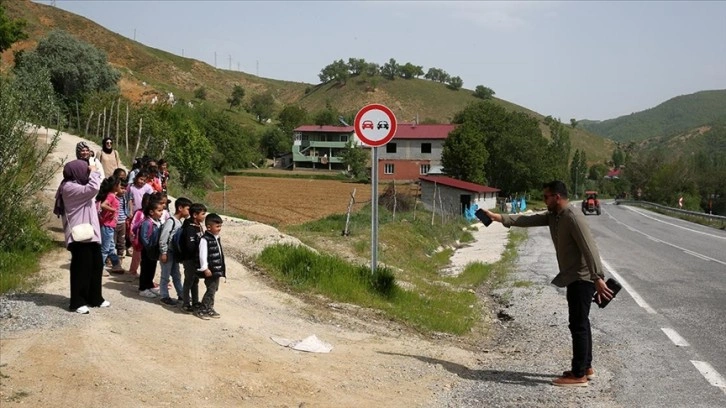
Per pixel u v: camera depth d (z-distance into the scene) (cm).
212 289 762
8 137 924
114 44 15612
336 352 698
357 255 1630
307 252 1177
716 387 625
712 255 1972
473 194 5312
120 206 1046
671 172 10019
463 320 1002
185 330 693
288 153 10775
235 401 523
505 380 646
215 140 7800
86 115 3678
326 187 6438
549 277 1491
